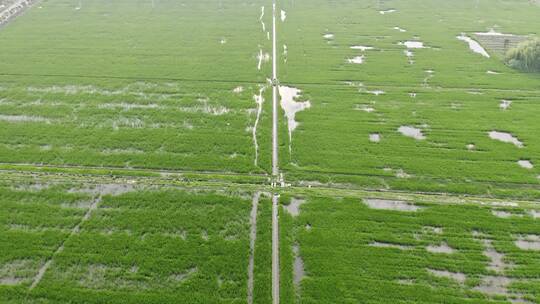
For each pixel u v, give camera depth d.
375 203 20.81
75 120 26.30
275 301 16.39
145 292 16.59
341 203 20.67
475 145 24.75
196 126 26.11
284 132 25.69
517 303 16.44
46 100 28.30
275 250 18.36
